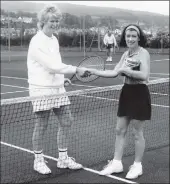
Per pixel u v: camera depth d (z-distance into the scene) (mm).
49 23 4996
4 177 5113
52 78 5160
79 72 4934
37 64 5098
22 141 6770
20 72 19734
